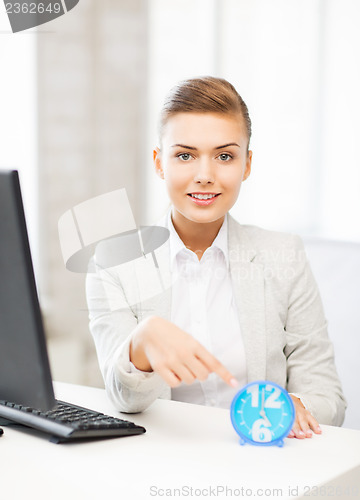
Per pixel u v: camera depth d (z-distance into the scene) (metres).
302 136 3.89
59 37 3.04
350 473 0.90
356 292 1.64
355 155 3.88
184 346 0.96
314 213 3.92
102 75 3.23
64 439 0.98
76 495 0.80
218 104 1.27
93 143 3.22
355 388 1.62
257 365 1.42
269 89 3.80
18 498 0.79
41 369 0.87
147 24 3.40
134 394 1.10
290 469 0.89
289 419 0.99
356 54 3.88
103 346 1.35
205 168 1.26
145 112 3.43
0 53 2.84
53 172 3.07
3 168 0.84
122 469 0.88
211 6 3.63
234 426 0.99
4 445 0.97
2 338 0.89
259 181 3.76
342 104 3.90
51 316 3.03
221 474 0.87
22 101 2.94
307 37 3.88
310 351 1.47
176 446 0.98
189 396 1.45
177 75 3.55
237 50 3.73
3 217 0.84
